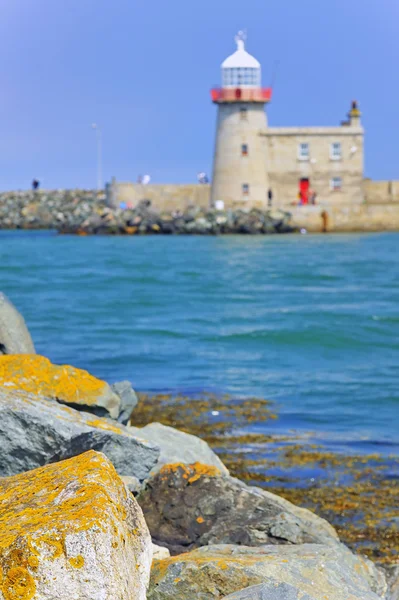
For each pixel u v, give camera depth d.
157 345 29.77
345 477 16.50
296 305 40.50
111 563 6.40
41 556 6.31
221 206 85.75
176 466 11.74
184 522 11.09
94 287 46.81
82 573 6.32
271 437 19.17
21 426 10.38
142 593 6.95
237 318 36.00
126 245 76.75
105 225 90.69
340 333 32.22
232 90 84.12
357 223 84.69
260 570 8.09
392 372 26.31
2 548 6.33
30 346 15.38
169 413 21.06
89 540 6.39
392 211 84.94
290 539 10.75
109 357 27.58
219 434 19.41
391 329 33.47
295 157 85.62
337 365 27.41
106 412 12.73
